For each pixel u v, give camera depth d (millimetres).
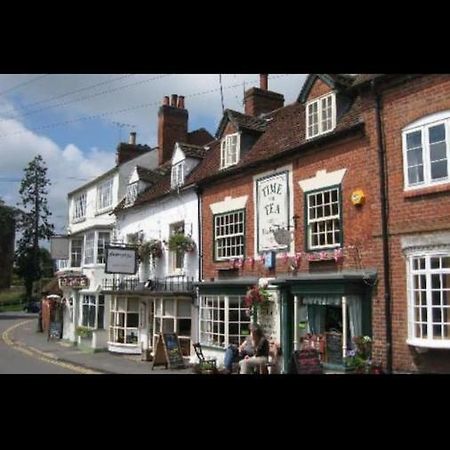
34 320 45844
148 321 21016
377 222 11914
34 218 69750
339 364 12352
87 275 26156
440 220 10680
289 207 14742
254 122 18188
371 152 12227
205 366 15203
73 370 17000
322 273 13391
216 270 17516
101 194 28375
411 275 11062
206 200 18469
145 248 21109
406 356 11062
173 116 27156
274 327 14555
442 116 10844
